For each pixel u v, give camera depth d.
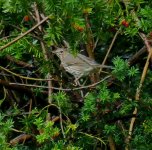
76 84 11.31
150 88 12.09
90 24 9.49
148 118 10.87
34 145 11.20
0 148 8.71
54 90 11.86
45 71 10.58
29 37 10.20
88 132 10.89
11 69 12.31
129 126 11.73
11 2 8.26
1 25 10.49
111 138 10.84
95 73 11.38
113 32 11.91
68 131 9.31
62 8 7.71
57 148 8.77
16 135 11.97
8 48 9.78
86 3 7.77
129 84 11.35
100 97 9.79
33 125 10.79
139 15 9.23
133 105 10.74
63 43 12.08
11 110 12.51
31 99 11.65
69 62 11.57
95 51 13.72
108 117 10.98
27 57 12.55
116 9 8.71
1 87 12.45
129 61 12.12
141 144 10.89
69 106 10.18
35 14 10.44
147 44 10.63
